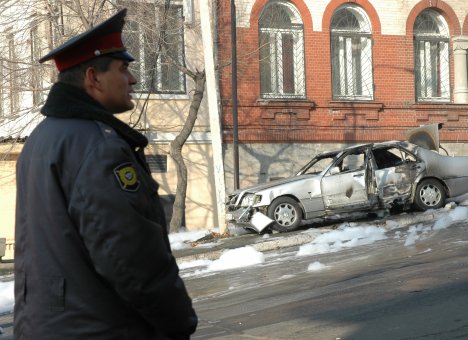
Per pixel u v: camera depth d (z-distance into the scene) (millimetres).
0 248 15344
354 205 15391
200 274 11180
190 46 19359
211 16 19453
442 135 21953
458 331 5828
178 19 18859
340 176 15406
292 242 13602
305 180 15250
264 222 14789
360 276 8891
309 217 15219
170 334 2453
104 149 2336
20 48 17172
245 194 15320
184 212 19344
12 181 18281
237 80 19828
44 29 16984
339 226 14820
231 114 19797
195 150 19578
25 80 16953
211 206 19688
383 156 15898
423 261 9469
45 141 2426
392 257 10234
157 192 2547
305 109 20453
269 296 8344
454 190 16062
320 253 11867
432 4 22000
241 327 6805
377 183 15531
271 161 20062
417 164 15828
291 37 20641
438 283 7777
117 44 2604
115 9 16641
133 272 2262
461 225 13328
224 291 9211
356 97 21391
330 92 20844
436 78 22312
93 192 2279
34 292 2379
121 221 2266
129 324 2375
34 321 2359
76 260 2336
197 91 17203
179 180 17391
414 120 21703
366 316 6668
